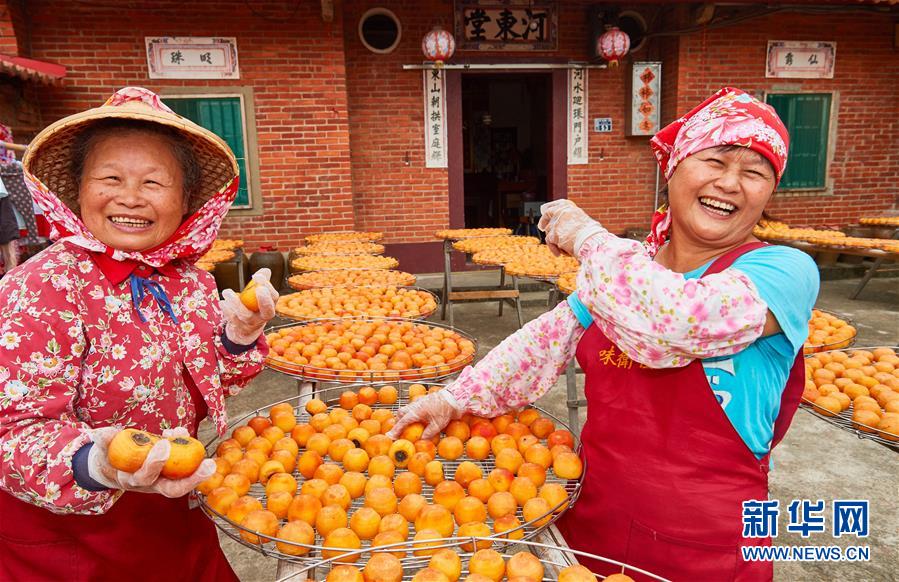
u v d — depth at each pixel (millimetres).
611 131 9211
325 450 1757
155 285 1401
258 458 1629
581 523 1511
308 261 5375
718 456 1279
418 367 2465
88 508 1081
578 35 8898
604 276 1211
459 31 8555
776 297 1180
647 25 9000
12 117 6562
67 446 1059
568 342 1658
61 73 6820
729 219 1283
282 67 7766
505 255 5629
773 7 8039
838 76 9195
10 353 1126
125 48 7398
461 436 1761
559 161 9148
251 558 2764
